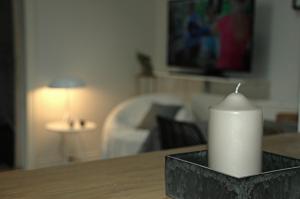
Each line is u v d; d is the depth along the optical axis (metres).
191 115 4.07
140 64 5.27
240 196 0.66
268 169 0.85
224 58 4.16
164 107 4.22
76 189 0.83
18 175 0.93
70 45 4.83
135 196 0.79
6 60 4.73
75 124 4.56
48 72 4.69
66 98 4.83
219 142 0.72
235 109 0.71
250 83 3.86
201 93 4.64
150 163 1.03
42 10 4.60
